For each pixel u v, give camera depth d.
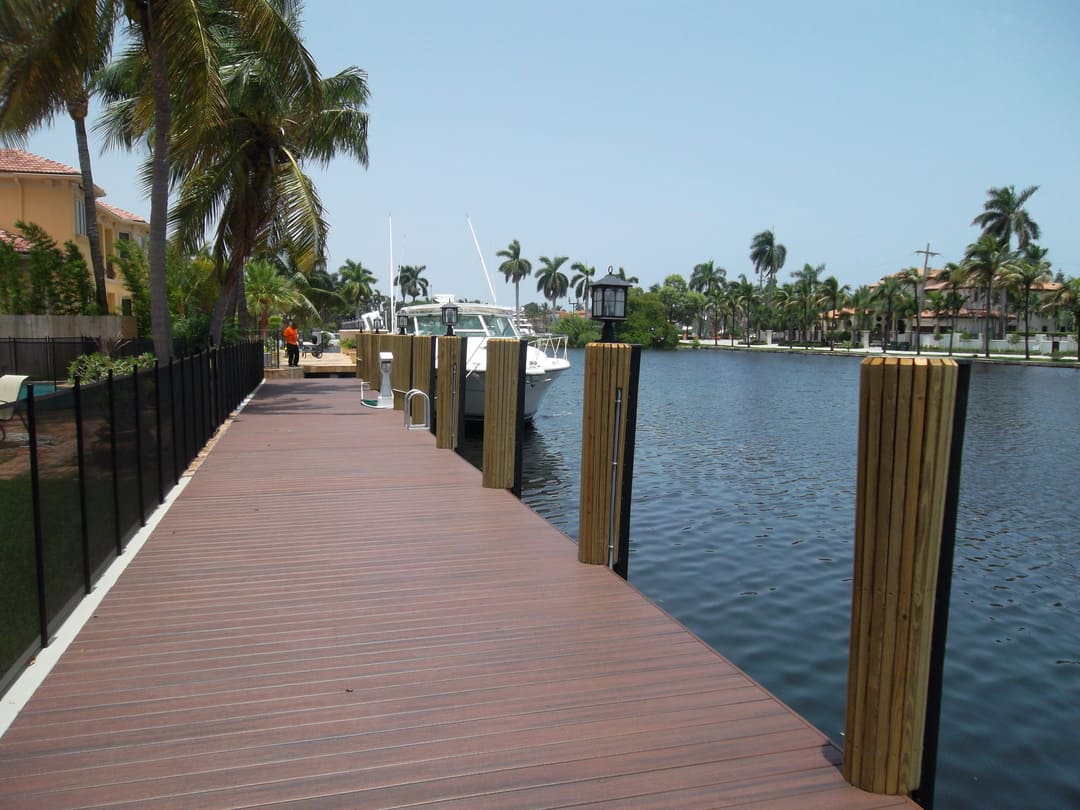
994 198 74.38
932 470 2.82
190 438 10.06
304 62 14.82
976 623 8.15
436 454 10.98
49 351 24.36
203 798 2.92
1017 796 5.03
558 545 6.41
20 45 12.77
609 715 3.59
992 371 60.78
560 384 44.72
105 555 5.65
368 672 4.03
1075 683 6.72
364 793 2.97
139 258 30.45
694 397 37.16
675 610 8.35
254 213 19.58
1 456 3.71
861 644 2.99
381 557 6.05
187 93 13.65
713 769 3.16
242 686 3.86
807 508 13.31
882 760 2.97
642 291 111.69
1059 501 14.52
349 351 45.78
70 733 3.38
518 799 2.95
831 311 113.25
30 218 30.33
